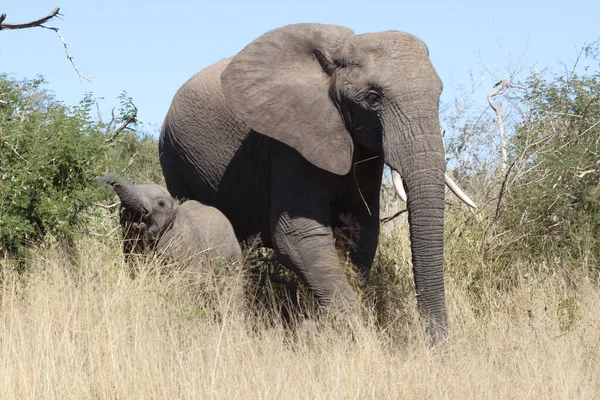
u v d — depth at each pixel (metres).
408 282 13.23
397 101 10.46
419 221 10.15
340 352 9.48
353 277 11.86
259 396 8.03
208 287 10.84
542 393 8.74
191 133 13.59
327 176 11.79
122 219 11.17
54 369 8.18
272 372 8.76
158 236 11.05
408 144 10.28
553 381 8.87
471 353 9.80
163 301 10.21
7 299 10.18
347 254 11.95
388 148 10.43
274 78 11.85
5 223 11.27
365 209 12.34
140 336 9.09
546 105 15.97
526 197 14.55
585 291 12.45
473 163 16.34
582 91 15.74
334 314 11.01
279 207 11.91
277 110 11.69
